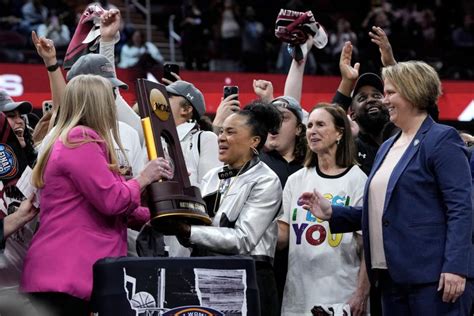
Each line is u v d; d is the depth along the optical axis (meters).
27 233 5.20
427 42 21.31
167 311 4.53
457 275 4.95
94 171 4.74
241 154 5.62
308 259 5.86
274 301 5.47
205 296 4.57
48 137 4.96
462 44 21.61
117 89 6.29
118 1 21.97
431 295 5.07
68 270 4.75
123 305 4.50
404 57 20.88
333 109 5.96
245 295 4.62
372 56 19.58
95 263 4.59
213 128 7.08
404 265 5.10
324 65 18.97
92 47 6.41
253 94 15.20
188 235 5.14
